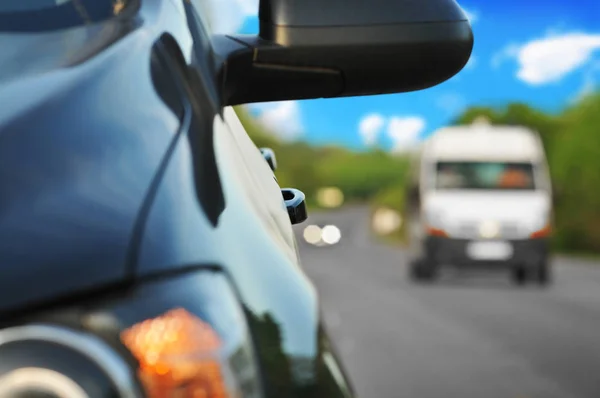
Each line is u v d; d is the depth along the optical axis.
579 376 11.68
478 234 26.75
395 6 2.48
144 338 1.45
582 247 64.50
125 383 1.43
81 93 1.77
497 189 27.09
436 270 29.66
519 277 28.30
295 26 2.43
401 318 18.62
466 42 2.51
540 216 26.80
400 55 2.48
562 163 65.31
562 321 17.80
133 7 2.15
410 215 29.98
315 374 1.68
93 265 1.48
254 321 1.61
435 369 12.30
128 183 1.62
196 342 1.49
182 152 1.74
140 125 1.75
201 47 2.23
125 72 1.87
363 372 12.09
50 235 1.50
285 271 1.81
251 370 1.55
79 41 2.01
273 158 3.77
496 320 18.08
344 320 18.27
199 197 1.68
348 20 2.45
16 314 1.44
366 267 37.19
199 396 1.47
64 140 1.65
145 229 1.55
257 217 1.88
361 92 2.54
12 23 2.08
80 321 1.45
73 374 1.42
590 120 64.56
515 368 12.30
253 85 2.46
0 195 1.54
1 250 1.48
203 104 2.00
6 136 1.63
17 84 1.79
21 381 1.41
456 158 27.41
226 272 1.61
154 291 1.49
